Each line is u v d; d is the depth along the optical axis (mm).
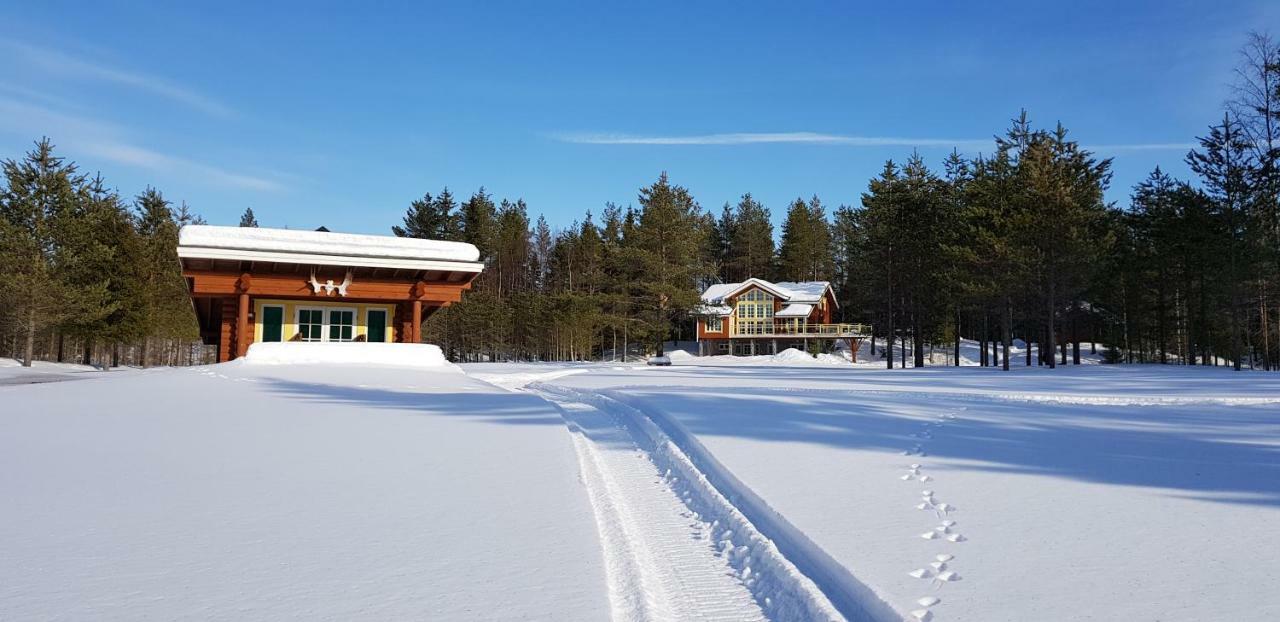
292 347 23656
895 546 4812
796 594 4250
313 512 5512
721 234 91125
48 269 38969
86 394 14742
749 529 5582
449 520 5371
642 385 21109
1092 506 5961
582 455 8930
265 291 25719
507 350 64000
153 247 48812
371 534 4945
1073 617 3553
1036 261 34938
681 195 55344
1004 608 3678
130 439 8922
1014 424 11805
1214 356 50750
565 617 3514
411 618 3443
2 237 38188
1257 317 39156
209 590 3768
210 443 8742
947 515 5656
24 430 9586
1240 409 15273
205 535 4824
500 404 14109
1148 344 53875
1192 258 37188
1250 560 4488
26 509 5441
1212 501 6152
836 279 81188
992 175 41219
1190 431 10984
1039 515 5652
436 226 68812
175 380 18422
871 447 9062
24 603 3518
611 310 59750
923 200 41250
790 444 9203
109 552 4402
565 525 5277
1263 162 31672
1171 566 4375
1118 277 44250
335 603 3625
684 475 7949
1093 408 15242
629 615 3875
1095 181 38312
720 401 15016
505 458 8023
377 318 28047
